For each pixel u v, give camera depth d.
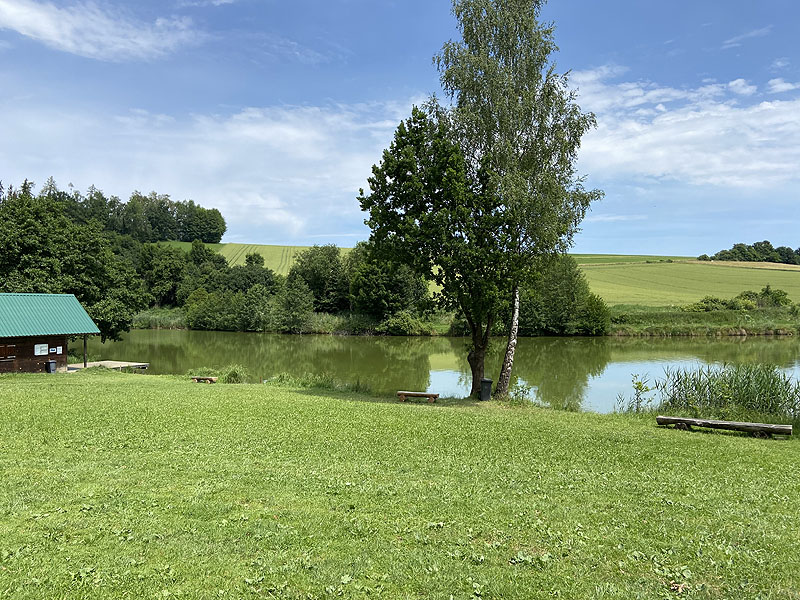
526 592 6.42
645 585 6.66
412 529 8.27
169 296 108.25
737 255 144.50
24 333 32.38
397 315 77.44
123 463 11.52
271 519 8.47
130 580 6.38
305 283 88.06
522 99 25.34
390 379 37.00
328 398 23.91
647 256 152.50
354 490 10.09
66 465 11.21
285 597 6.15
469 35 26.23
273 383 30.20
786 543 8.11
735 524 8.91
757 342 66.06
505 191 23.58
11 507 8.60
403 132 26.06
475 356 27.09
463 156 25.91
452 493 10.12
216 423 16.27
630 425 19.25
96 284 46.97
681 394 24.03
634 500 10.12
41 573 6.45
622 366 43.62
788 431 17.61
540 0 26.06
